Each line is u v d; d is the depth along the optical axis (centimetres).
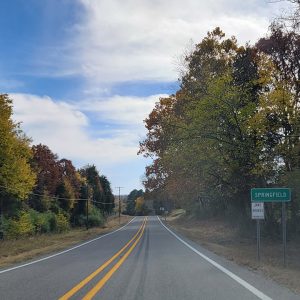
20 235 4750
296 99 3294
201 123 3444
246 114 3331
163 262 1825
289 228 3522
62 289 1142
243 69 3662
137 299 994
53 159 8481
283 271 1518
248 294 1048
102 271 1529
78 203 9988
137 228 6956
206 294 1055
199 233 4972
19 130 4919
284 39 3366
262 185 3475
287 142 3253
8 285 1235
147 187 7512
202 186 4006
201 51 4341
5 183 4675
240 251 2550
